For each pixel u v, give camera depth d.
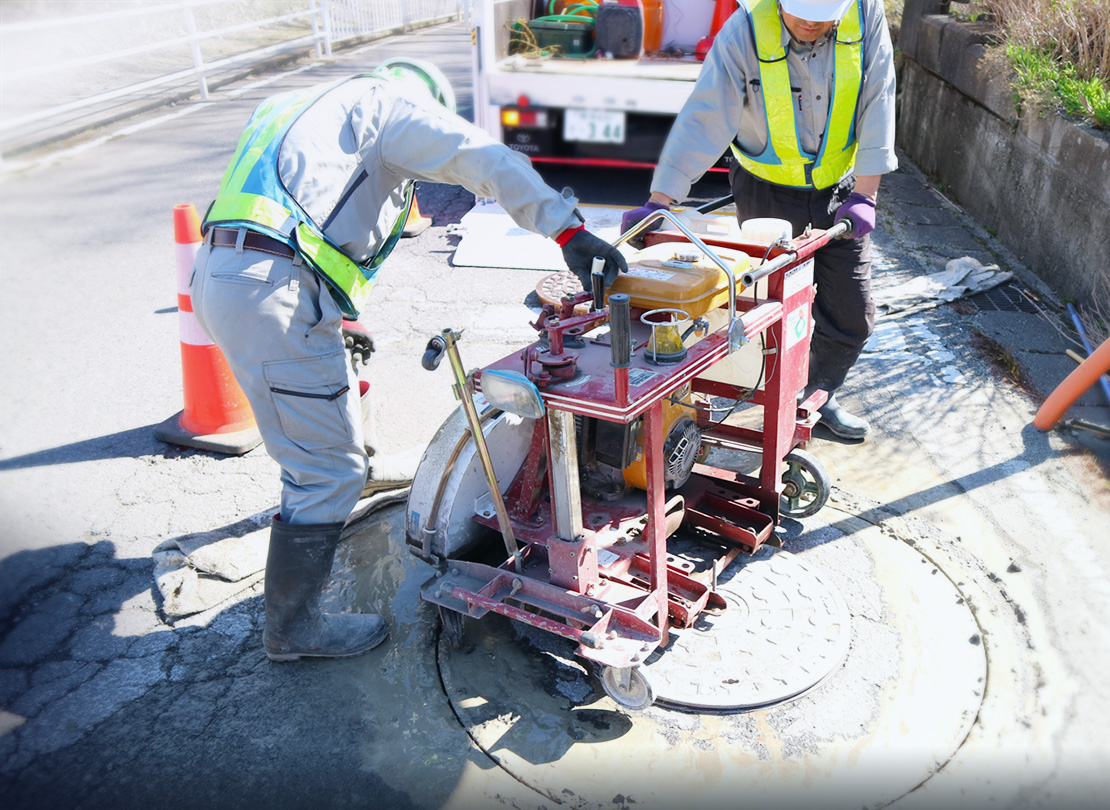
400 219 2.49
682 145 3.10
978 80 6.00
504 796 2.19
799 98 3.07
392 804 2.18
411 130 2.24
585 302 2.40
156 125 9.40
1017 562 2.98
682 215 3.04
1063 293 4.91
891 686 2.49
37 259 5.87
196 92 10.90
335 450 2.42
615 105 5.92
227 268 2.21
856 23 2.97
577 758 2.29
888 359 4.32
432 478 2.70
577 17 6.60
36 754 2.33
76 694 2.53
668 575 2.67
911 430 3.77
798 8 2.78
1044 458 3.54
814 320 3.47
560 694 2.50
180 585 2.93
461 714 2.44
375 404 4.01
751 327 2.42
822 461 3.57
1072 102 4.91
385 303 4.97
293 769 2.28
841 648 2.59
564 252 2.21
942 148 6.83
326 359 2.33
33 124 9.31
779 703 2.43
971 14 6.87
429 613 2.83
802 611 2.74
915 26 7.40
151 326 4.89
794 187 3.29
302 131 2.23
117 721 2.44
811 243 2.66
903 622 2.73
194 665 2.64
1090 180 4.57
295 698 2.51
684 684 2.47
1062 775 2.22
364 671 2.61
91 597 2.92
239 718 2.45
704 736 2.35
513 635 2.73
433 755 2.32
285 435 2.36
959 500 3.30
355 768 2.29
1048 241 5.05
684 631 2.67
